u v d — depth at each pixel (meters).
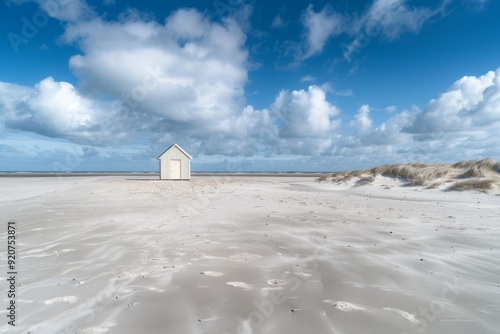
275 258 4.63
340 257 4.70
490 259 4.62
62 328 2.60
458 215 8.59
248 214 8.56
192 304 3.07
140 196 13.69
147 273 3.96
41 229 6.59
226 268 4.17
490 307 3.04
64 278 3.78
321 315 2.86
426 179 17.17
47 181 27.47
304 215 8.42
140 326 2.63
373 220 7.72
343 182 20.94
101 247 5.20
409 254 4.86
